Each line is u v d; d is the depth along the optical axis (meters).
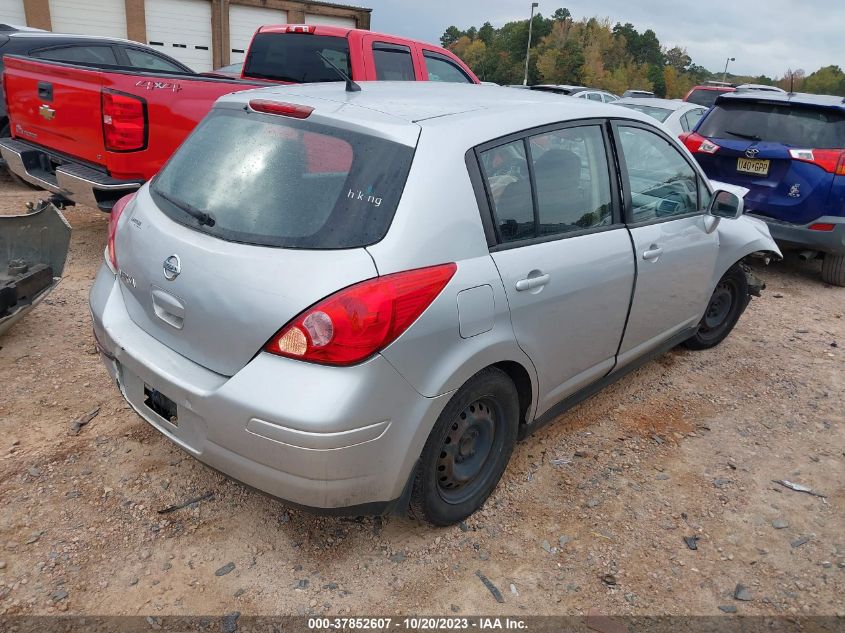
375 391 2.17
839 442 3.83
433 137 2.47
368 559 2.66
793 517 3.14
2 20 20.19
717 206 3.94
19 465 3.02
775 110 6.65
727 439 3.78
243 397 2.17
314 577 2.56
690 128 9.92
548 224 2.91
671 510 3.12
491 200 2.61
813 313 6.05
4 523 2.68
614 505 3.12
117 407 3.54
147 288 2.56
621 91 125.25
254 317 2.19
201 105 5.45
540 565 2.72
